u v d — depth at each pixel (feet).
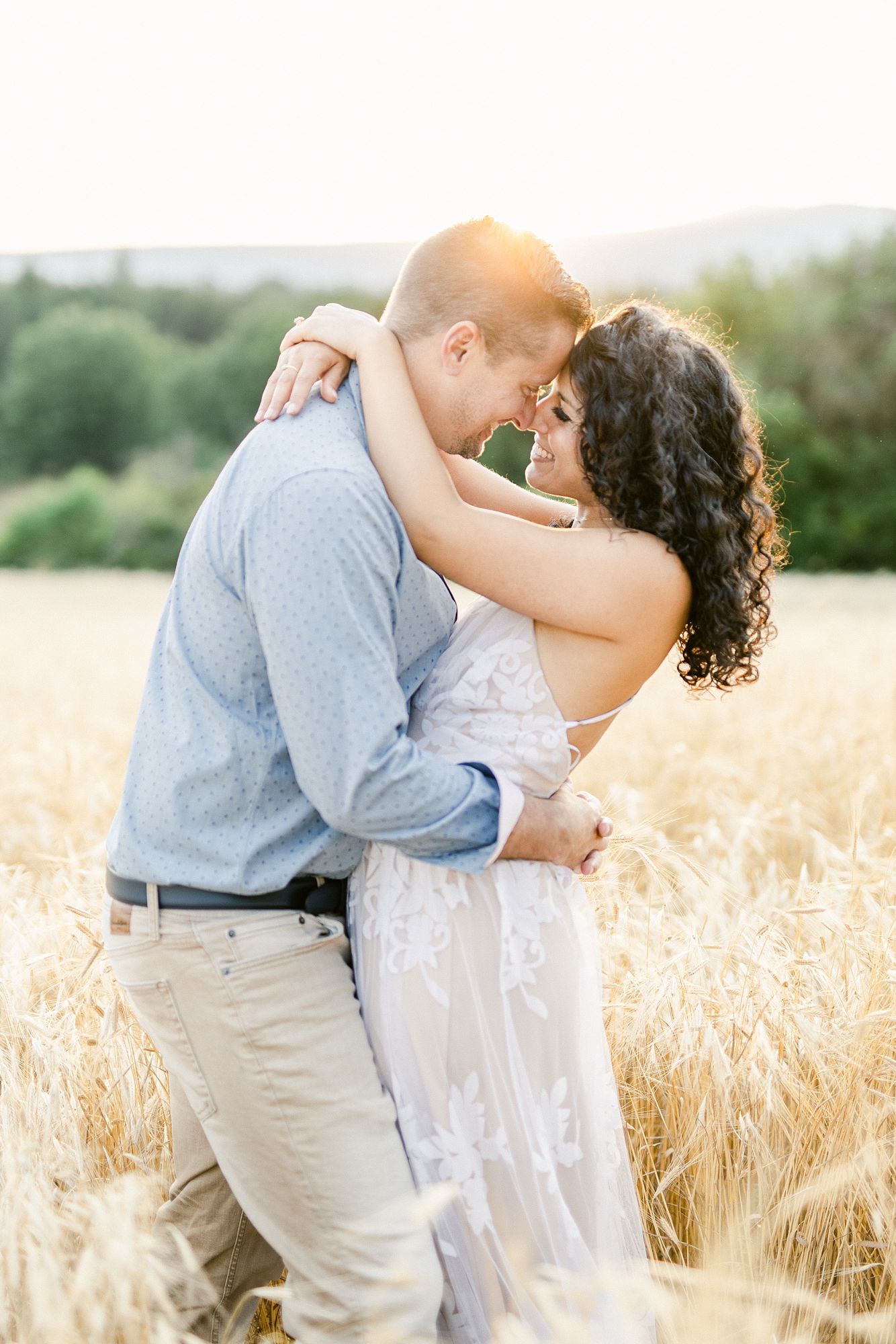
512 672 6.37
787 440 98.68
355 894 6.31
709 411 6.33
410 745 5.58
